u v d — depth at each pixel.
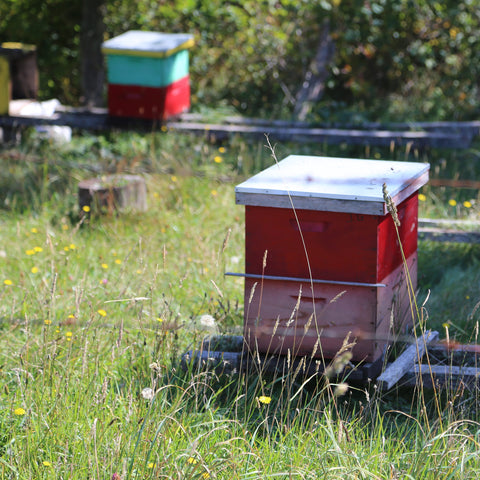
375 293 6.25
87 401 5.97
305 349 6.57
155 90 14.34
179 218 11.51
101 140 15.21
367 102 19.03
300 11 19.56
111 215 11.31
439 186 12.69
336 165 7.21
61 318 7.93
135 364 6.94
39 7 19.20
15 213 11.59
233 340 7.30
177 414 6.07
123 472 4.86
